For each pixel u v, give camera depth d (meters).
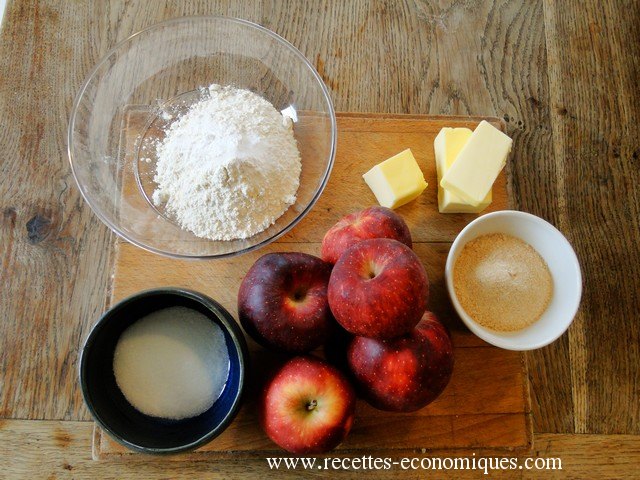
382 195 0.44
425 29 0.52
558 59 0.52
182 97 0.48
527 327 0.41
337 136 0.47
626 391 0.44
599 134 0.50
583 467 0.42
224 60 0.49
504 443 0.42
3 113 0.48
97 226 0.46
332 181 0.46
